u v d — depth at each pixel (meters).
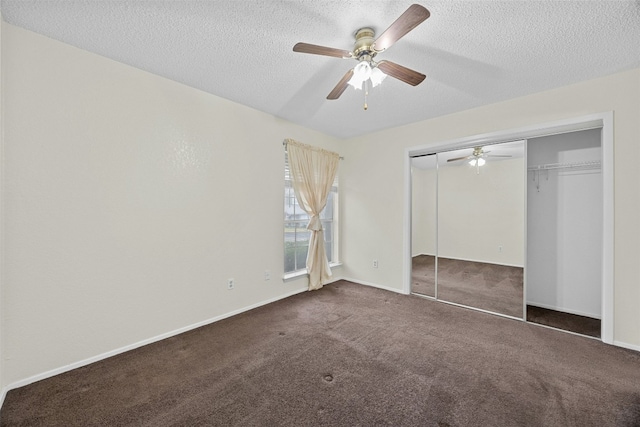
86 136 1.99
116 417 1.50
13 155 1.71
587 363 2.02
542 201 3.01
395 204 3.77
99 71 2.05
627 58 2.05
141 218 2.28
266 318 2.86
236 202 2.96
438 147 3.36
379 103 2.92
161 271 2.40
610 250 2.31
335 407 1.57
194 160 2.61
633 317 2.23
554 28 1.71
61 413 1.52
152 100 2.32
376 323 2.73
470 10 1.56
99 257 2.06
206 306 2.71
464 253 3.29
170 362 2.04
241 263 3.02
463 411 1.54
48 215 1.84
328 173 3.99
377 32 1.75
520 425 1.44
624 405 1.58
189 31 1.77
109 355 2.11
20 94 1.73
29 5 1.53
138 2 1.51
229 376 1.86
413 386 1.76
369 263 4.05
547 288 3.03
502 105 2.86
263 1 1.50
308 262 3.75
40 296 1.82
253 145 3.11
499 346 2.27
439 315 2.94
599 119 2.36
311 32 1.78
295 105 3.00
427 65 2.17
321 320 2.80
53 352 1.87
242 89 2.62
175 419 1.48
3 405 1.58
